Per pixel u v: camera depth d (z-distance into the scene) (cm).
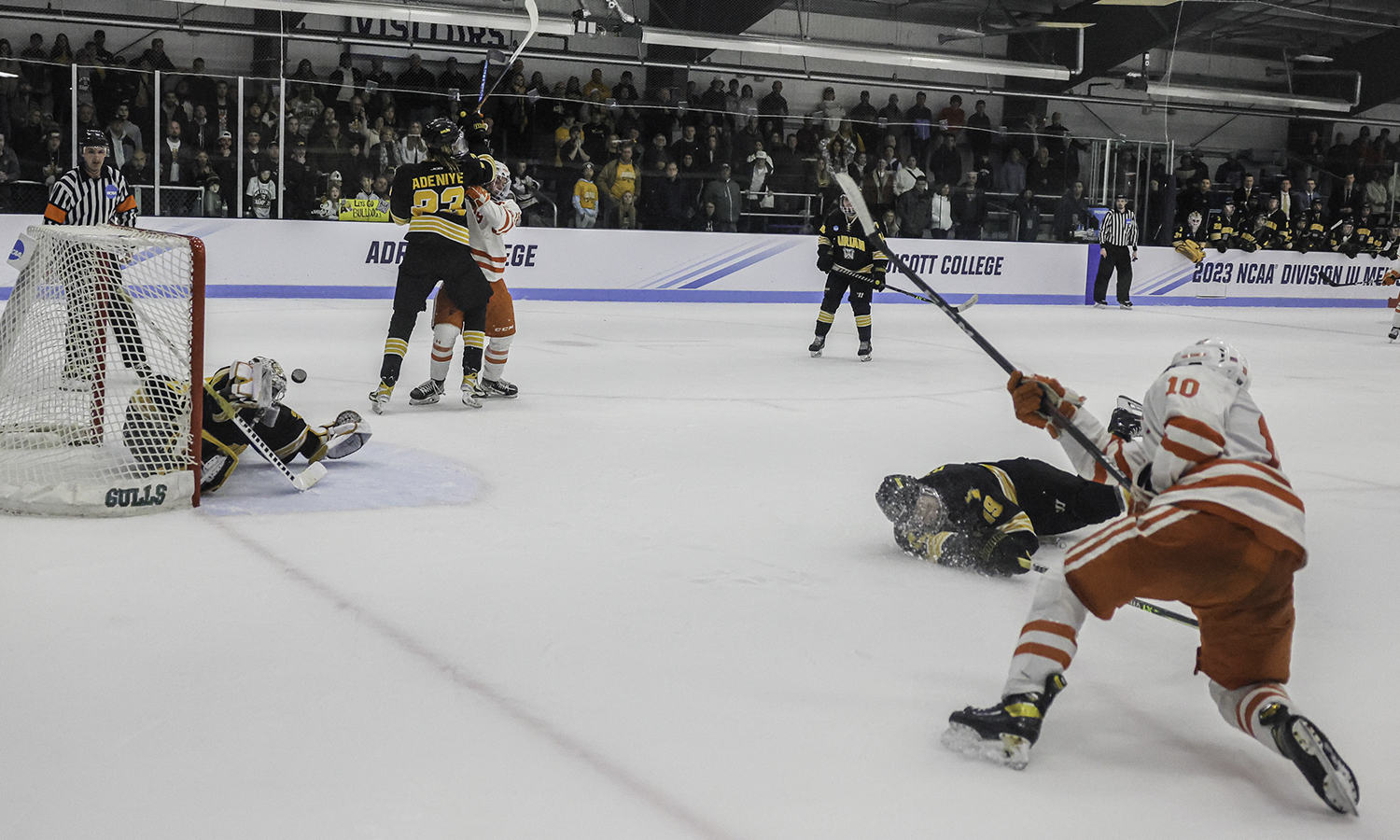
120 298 481
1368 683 334
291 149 1492
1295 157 2311
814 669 326
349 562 410
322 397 769
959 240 1914
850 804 249
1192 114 2425
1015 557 409
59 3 1602
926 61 2020
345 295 1538
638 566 420
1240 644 273
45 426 488
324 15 1753
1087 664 343
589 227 1680
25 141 1375
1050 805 253
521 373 927
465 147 714
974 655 341
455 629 347
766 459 620
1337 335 1633
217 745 265
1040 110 2275
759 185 1781
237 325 1184
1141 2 2019
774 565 427
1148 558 269
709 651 337
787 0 2117
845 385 938
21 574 381
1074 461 341
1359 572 450
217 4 1541
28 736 265
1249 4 2206
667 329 1348
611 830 234
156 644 325
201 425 475
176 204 1450
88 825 228
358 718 282
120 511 455
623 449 632
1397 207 2348
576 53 1798
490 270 751
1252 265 2203
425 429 666
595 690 306
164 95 1436
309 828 230
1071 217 2012
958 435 716
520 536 454
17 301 496
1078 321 1708
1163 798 259
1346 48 2450
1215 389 277
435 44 1753
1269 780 270
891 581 411
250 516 465
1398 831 247
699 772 261
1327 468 657
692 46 1848
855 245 1086
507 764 261
